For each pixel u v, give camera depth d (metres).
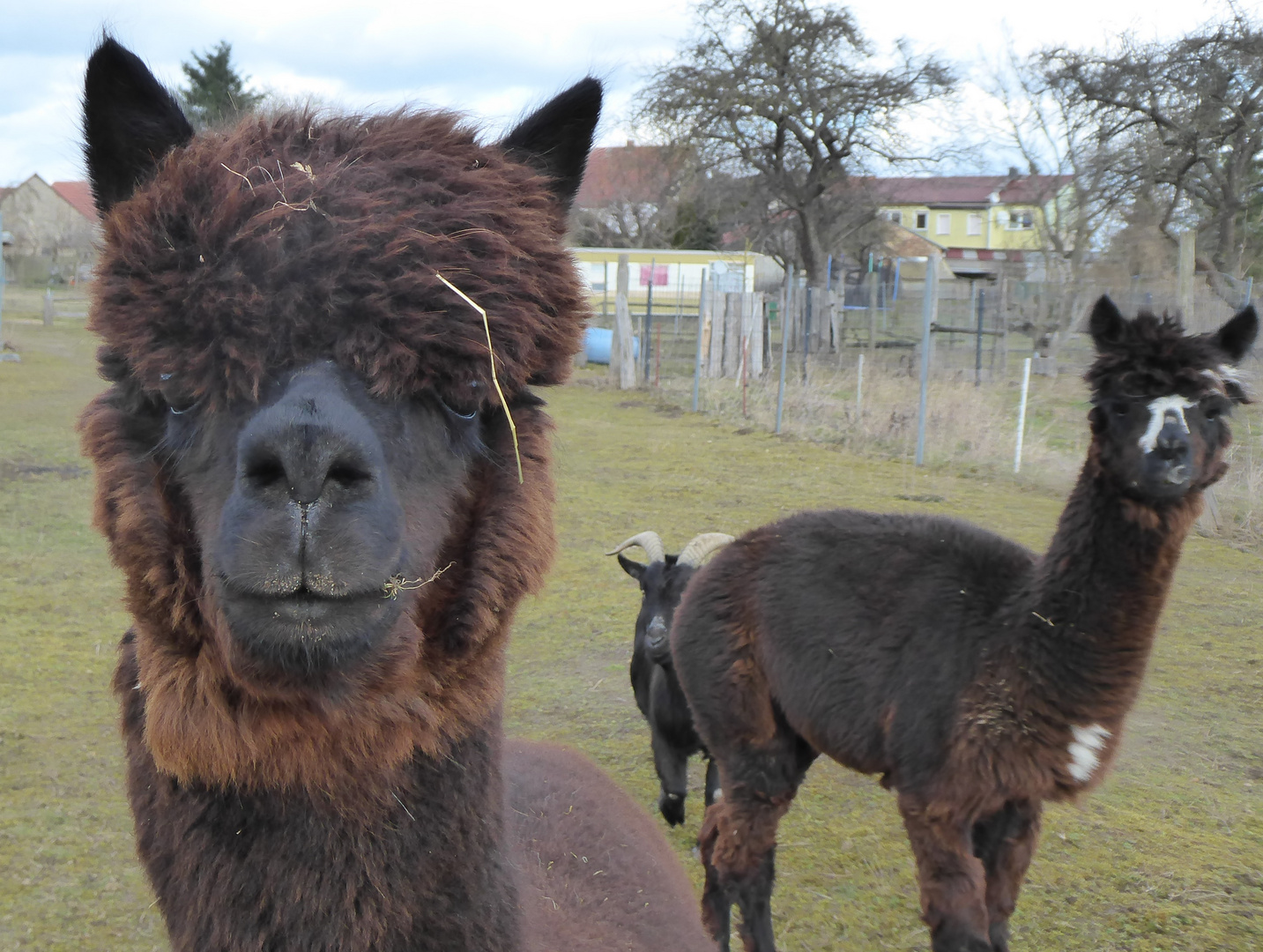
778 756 4.87
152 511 1.76
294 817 1.75
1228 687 7.22
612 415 19.58
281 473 1.51
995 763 4.05
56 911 4.41
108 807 5.25
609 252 32.41
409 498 1.73
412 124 2.08
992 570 4.41
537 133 2.29
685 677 5.11
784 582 4.84
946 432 15.58
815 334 24.31
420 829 1.83
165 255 1.73
